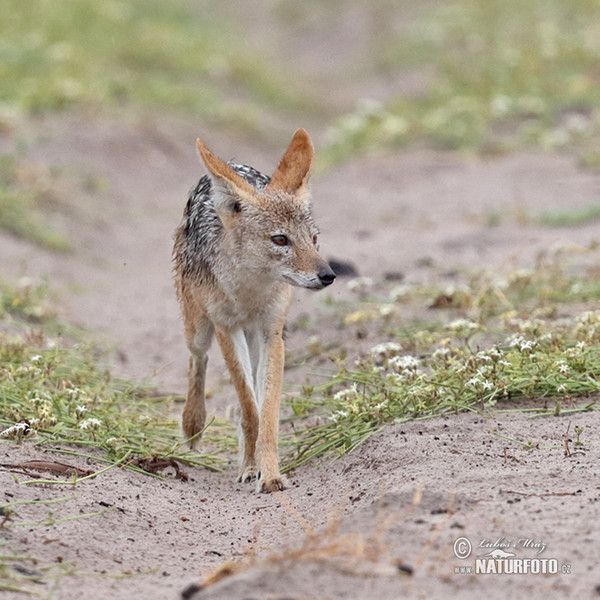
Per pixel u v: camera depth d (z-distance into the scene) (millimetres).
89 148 24047
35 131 24297
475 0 41875
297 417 10148
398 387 9297
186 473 8867
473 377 8977
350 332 12531
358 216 20641
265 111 32531
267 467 8492
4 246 17047
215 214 9000
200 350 9555
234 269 8758
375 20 44875
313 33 45875
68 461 8227
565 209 18516
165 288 16859
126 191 22844
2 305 13289
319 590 5438
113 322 14797
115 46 34031
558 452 7707
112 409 10039
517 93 29078
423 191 22344
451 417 8609
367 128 28141
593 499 6625
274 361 8938
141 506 7695
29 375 9844
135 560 6676
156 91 29875
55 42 32656
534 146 25188
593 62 30938
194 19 42938
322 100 35156
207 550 7051
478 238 17234
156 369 12789
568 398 8766
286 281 8664
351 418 9023
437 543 6008
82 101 27016
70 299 15430
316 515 7348
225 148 27500
